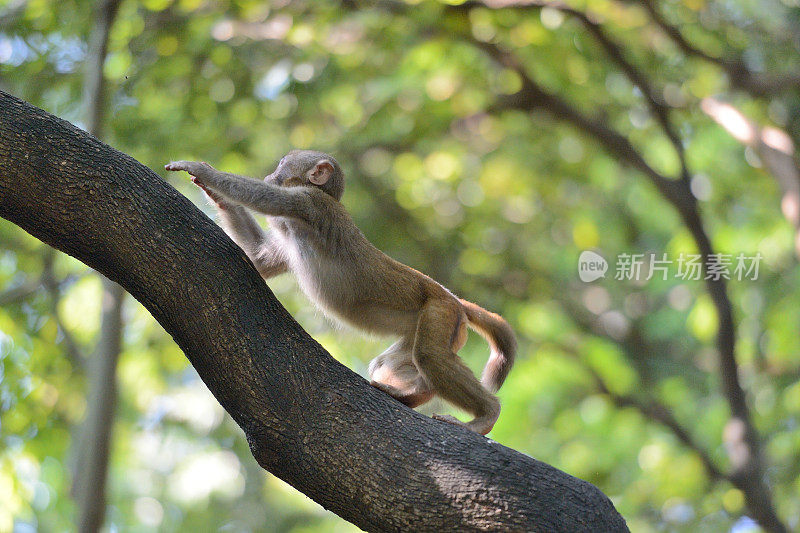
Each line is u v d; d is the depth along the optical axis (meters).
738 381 13.67
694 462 14.87
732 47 14.91
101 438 10.83
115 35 12.91
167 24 13.50
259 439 5.17
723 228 16.58
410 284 6.45
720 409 15.70
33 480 12.90
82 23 13.06
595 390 15.04
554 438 15.02
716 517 15.44
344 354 13.19
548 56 14.45
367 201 16.62
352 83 14.79
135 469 19.44
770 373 16.39
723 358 13.77
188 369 18.59
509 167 17.77
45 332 13.53
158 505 19.83
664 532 15.47
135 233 5.14
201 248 5.24
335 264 6.46
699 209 14.20
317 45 13.66
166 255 5.16
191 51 13.48
